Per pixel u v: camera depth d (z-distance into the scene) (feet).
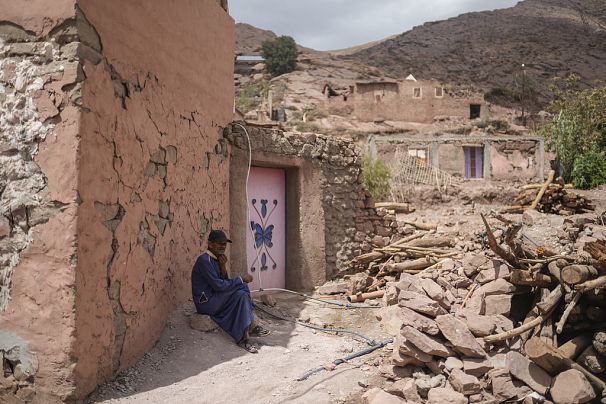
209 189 23.09
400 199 59.82
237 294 19.04
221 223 24.34
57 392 13.58
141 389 15.20
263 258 28.40
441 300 19.38
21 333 13.94
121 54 15.94
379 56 319.47
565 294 16.19
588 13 364.79
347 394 15.49
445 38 337.72
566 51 299.58
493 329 16.81
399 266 27.99
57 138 13.92
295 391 15.51
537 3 393.91
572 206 40.01
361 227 32.04
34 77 14.17
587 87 257.14
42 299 13.80
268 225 28.86
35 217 13.98
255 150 26.86
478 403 14.34
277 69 252.21
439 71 289.94
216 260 19.71
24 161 14.15
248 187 27.91
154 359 17.06
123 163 15.93
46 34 14.16
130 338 16.26
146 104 17.48
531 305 18.19
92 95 14.37
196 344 18.04
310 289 29.07
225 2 26.86
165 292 18.85
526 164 90.07
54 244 13.76
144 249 17.26
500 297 18.31
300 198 29.17
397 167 70.90
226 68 25.59
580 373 14.21
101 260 14.73
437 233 33.47
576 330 16.07
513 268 18.75
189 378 16.03
